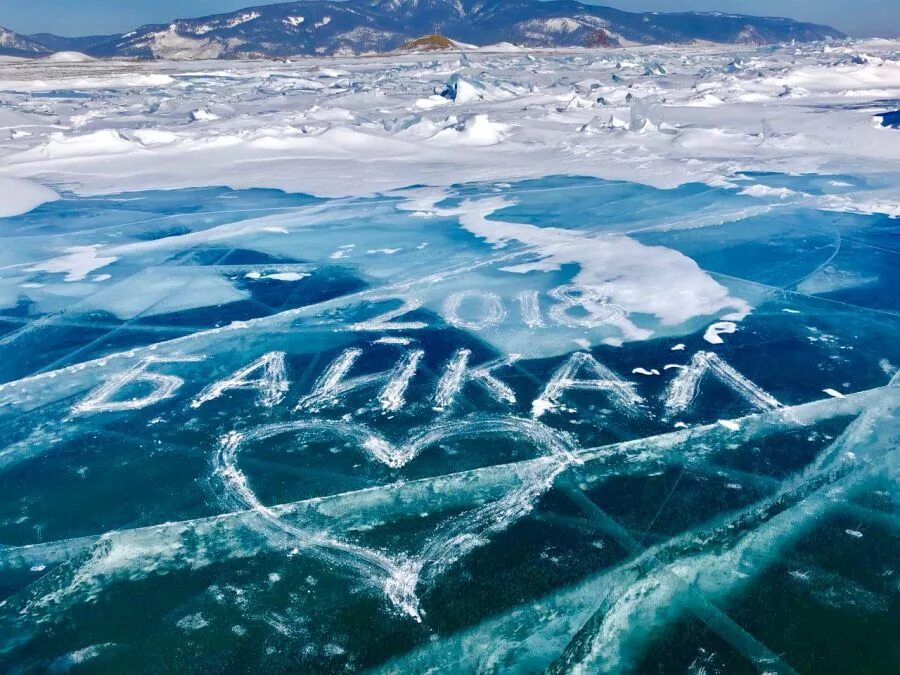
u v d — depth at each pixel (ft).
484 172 36.68
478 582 9.29
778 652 8.12
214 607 9.06
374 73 129.49
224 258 23.35
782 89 75.25
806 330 16.60
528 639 8.41
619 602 8.89
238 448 12.59
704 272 20.48
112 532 10.55
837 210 26.68
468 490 11.18
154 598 9.25
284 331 17.52
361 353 16.19
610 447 12.22
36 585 9.57
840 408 13.24
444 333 17.08
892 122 46.21
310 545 10.09
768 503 10.66
